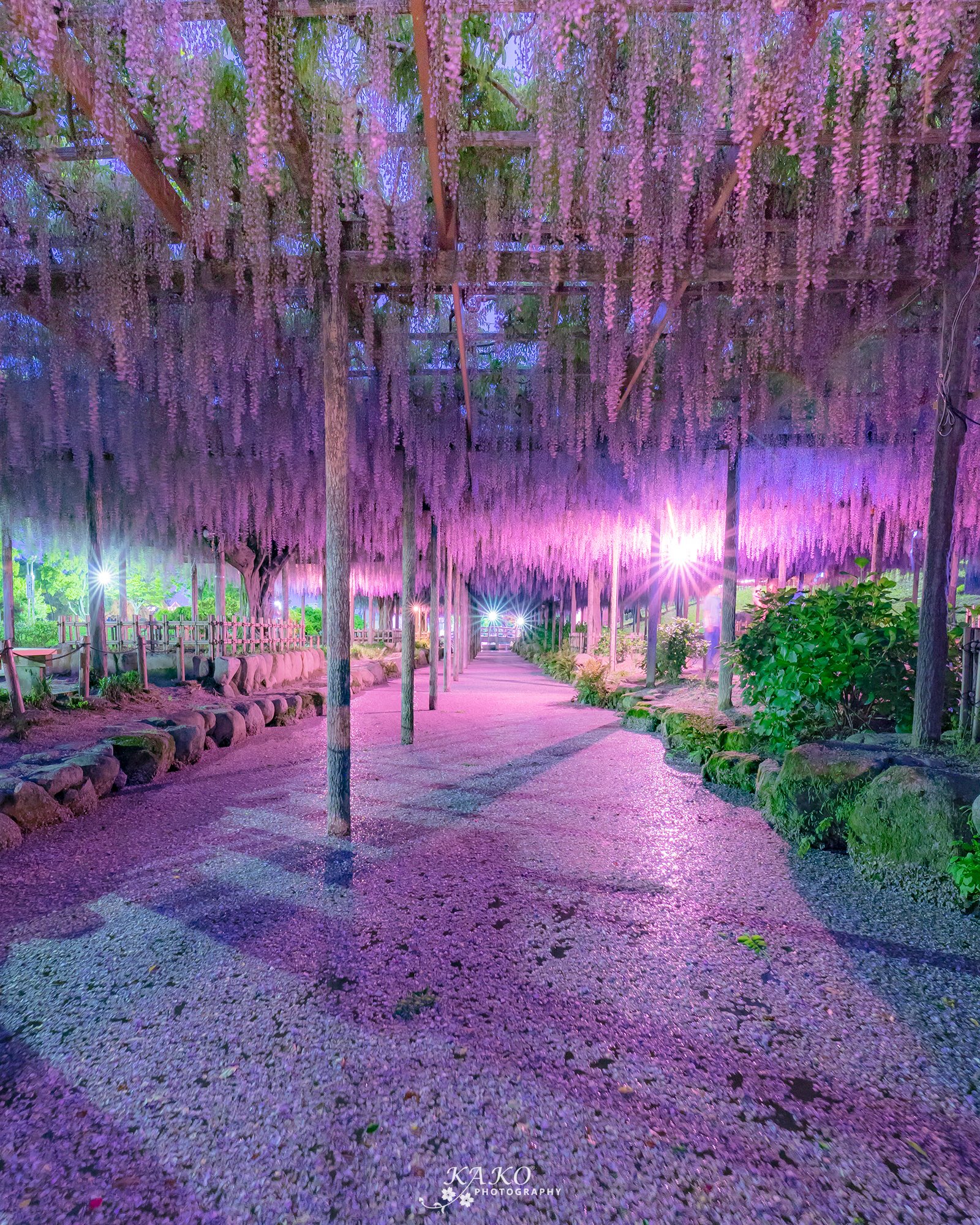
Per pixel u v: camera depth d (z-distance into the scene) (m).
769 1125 1.47
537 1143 1.43
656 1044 1.78
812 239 3.07
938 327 4.16
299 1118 1.50
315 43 2.19
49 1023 1.87
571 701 10.35
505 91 2.44
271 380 5.59
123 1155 1.39
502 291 3.75
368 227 3.12
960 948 2.31
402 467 6.73
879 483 6.23
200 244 3.01
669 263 3.09
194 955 2.26
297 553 11.51
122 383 5.56
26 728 4.93
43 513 8.20
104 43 2.05
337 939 2.38
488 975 2.13
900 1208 1.25
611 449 6.27
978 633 3.46
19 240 3.15
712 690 7.71
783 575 8.55
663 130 2.36
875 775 3.20
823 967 2.18
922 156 2.78
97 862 3.15
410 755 5.95
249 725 7.05
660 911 2.62
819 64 2.15
